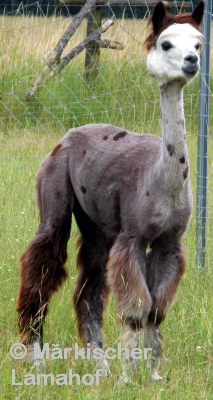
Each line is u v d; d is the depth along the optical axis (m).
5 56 25.56
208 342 11.47
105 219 11.35
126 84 23.84
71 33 24.41
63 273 11.84
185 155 9.97
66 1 26.58
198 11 10.38
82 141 11.74
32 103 24.30
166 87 9.88
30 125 23.59
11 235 15.65
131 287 10.30
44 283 11.60
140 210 10.37
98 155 11.33
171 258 10.74
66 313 12.81
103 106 22.11
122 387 9.97
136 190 10.55
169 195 10.07
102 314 12.36
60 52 24.38
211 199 17.66
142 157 10.71
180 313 12.33
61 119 23.61
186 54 9.47
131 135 11.46
